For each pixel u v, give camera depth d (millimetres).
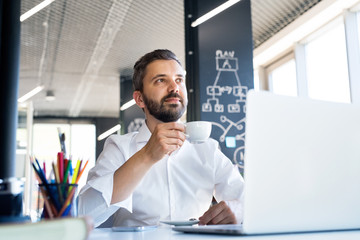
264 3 4191
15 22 3238
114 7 4578
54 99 8758
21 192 732
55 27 5168
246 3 3783
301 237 702
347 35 4090
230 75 3607
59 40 5605
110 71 6945
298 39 4859
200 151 1612
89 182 1152
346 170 827
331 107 828
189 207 1538
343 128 837
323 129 809
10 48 3180
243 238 698
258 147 728
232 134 3504
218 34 3645
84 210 1145
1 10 3201
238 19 3729
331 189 800
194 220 1163
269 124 743
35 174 767
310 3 4234
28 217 719
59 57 6266
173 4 4445
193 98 3557
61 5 4543
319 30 4551
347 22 4094
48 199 751
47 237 480
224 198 1602
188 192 1547
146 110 1624
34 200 785
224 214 1215
